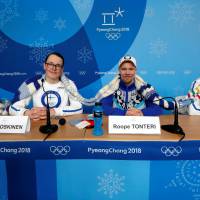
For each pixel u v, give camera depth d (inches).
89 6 92.0
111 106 79.2
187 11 91.4
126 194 61.7
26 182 60.1
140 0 91.0
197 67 94.9
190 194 61.3
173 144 56.3
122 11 91.9
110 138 57.4
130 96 82.0
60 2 92.1
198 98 79.7
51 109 75.5
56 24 93.5
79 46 94.7
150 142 56.4
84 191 61.6
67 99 81.8
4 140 56.8
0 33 94.7
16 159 57.9
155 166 59.7
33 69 96.4
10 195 60.9
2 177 59.7
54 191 61.3
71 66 96.3
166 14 91.7
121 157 57.5
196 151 56.8
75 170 60.3
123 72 79.4
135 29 92.9
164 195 61.5
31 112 72.3
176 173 60.0
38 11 92.8
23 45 95.3
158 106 77.9
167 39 93.3
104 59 95.3
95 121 59.6
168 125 64.1
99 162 59.7
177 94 96.5
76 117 74.8
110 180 60.9
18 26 94.0
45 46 95.0
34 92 80.5
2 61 96.3
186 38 93.2
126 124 60.7
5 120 61.9
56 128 63.1
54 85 80.7
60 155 57.7
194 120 72.1
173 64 94.8
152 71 95.5
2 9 93.0
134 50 94.3
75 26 93.4
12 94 98.5
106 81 96.3
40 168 59.6
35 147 57.1
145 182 60.7
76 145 57.3
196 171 59.9
